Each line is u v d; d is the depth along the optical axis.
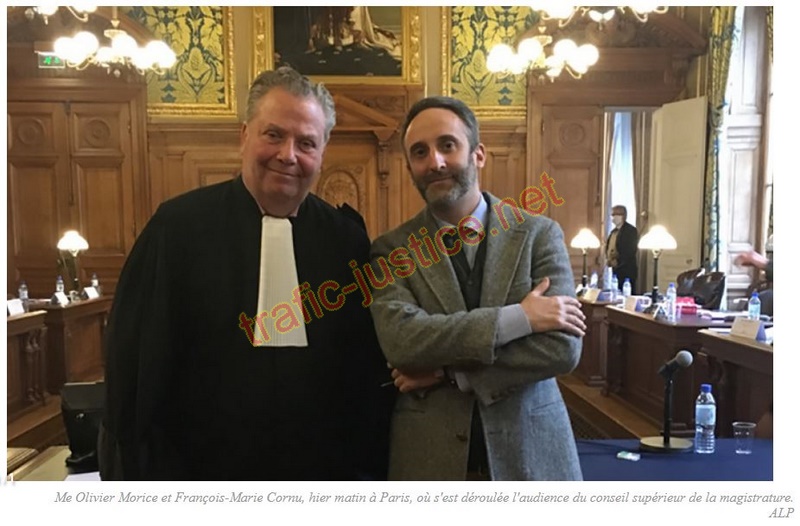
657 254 4.99
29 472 2.16
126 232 7.34
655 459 2.42
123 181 7.32
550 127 7.54
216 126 7.32
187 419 1.42
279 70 1.44
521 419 1.27
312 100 1.42
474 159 1.39
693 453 2.47
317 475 1.45
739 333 3.51
